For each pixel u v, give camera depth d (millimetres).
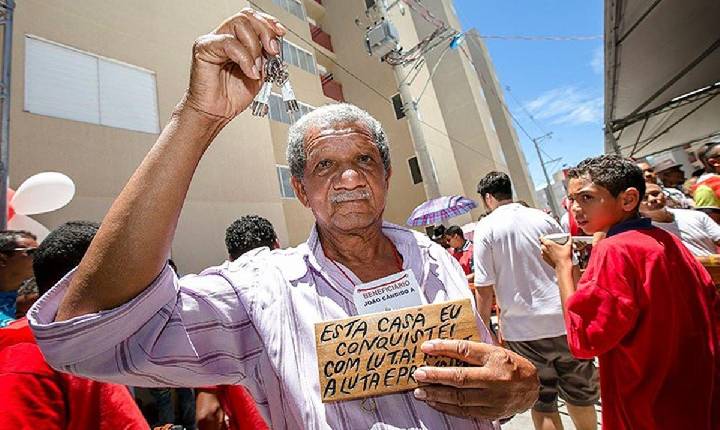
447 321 910
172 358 806
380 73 16266
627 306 1338
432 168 9055
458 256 6613
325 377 845
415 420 886
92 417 1120
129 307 703
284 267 1044
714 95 6129
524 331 2529
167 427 2184
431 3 23094
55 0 6152
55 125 5652
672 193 4414
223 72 775
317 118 1087
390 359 869
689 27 4605
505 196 2969
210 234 7406
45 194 4012
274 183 9195
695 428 1277
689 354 1335
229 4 9602
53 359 698
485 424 979
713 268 1840
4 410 963
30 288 1896
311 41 15156
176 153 727
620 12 4281
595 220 1664
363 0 17062
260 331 922
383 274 1118
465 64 23297
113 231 683
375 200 1052
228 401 1708
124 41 6984
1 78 4320
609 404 1504
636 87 6309
